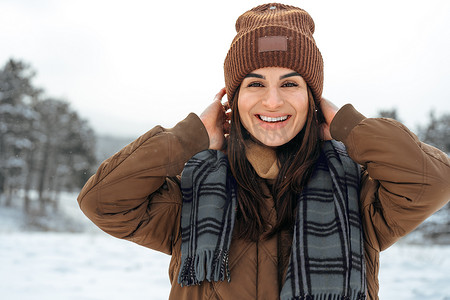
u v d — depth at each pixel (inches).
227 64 76.3
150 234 70.4
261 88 70.9
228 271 64.6
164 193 71.2
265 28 71.3
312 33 78.1
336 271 61.9
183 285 65.8
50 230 1216.2
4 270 260.7
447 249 454.0
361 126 67.4
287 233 68.2
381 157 63.6
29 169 1659.7
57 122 1768.0
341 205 65.7
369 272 67.9
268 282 64.6
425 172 61.9
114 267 288.5
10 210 1460.4
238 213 69.6
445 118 1267.2
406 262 308.7
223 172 70.1
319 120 76.7
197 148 71.2
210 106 77.7
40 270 266.4
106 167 67.3
